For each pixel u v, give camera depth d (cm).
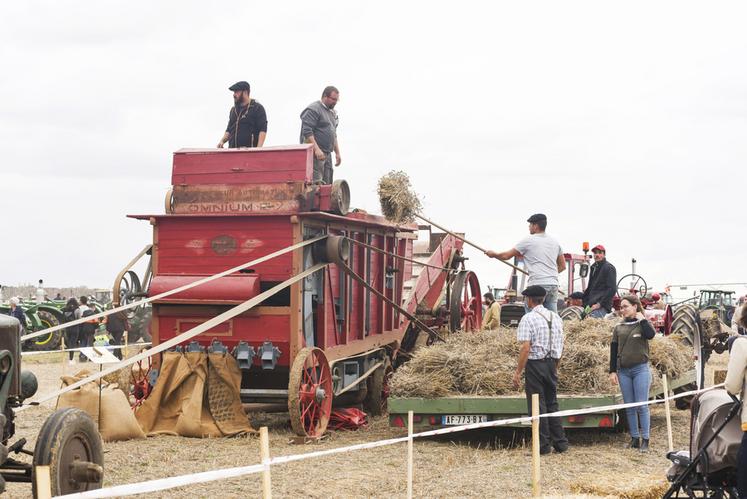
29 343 2519
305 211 1057
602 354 1072
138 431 1012
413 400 1016
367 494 746
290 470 845
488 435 1085
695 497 668
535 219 1095
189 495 733
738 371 585
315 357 1048
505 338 1134
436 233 1581
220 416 1051
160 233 1099
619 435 1115
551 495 705
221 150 1088
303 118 1230
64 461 578
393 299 1354
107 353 770
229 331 1063
